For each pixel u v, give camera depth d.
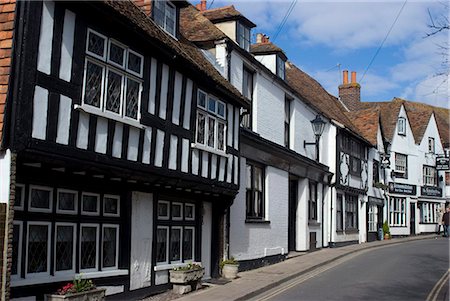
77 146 7.82
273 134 17.45
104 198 9.20
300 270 15.05
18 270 7.25
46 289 7.63
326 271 15.41
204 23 14.90
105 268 9.16
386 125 34.84
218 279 13.09
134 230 9.88
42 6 7.24
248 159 15.35
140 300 9.90
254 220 15.63
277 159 17.52
